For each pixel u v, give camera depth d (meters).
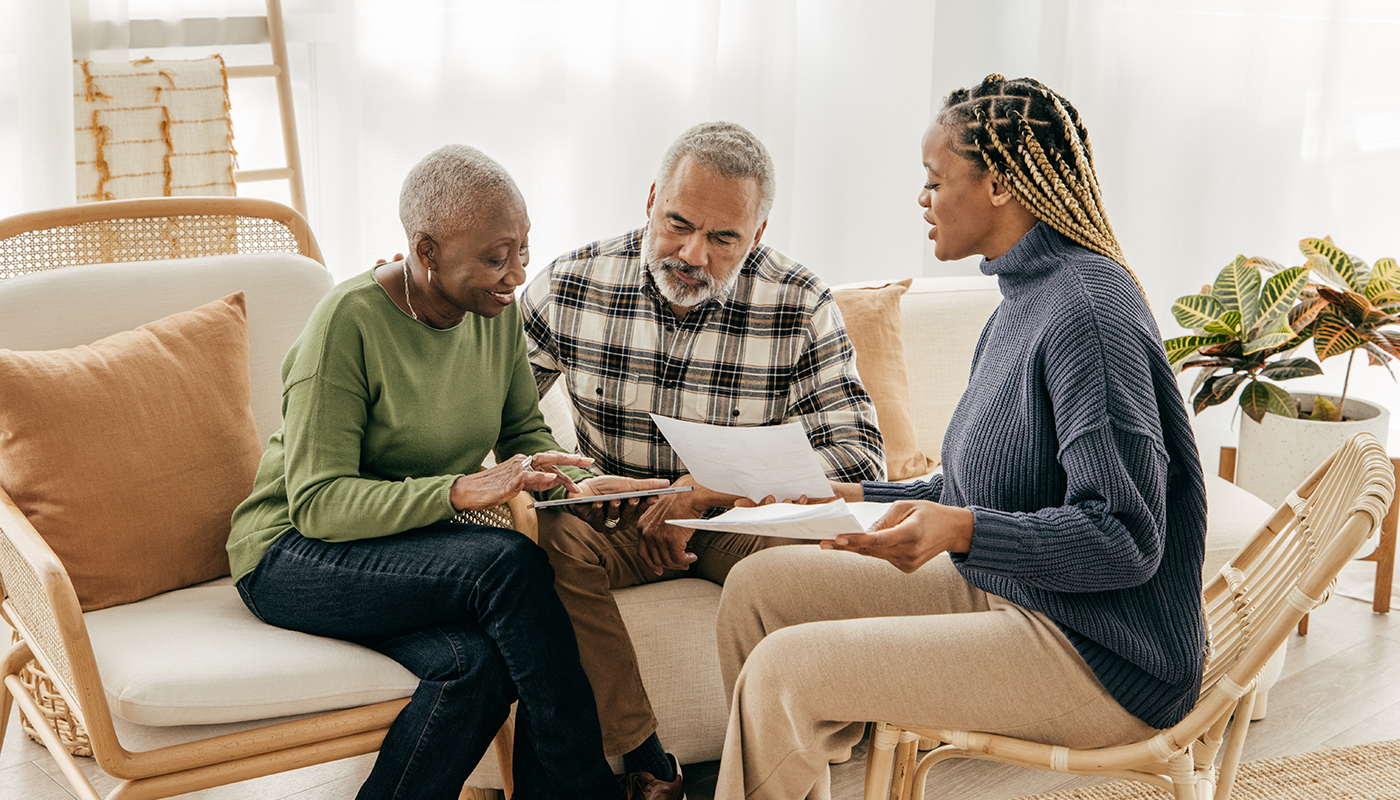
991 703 1.27
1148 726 1.25
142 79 2.39
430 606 1.40
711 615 1.79
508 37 2.80
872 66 3.20
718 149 1.60
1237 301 2.60
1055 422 1.24
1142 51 3.19
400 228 2.82
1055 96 1.33
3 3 2.26
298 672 1.33
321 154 2.78
